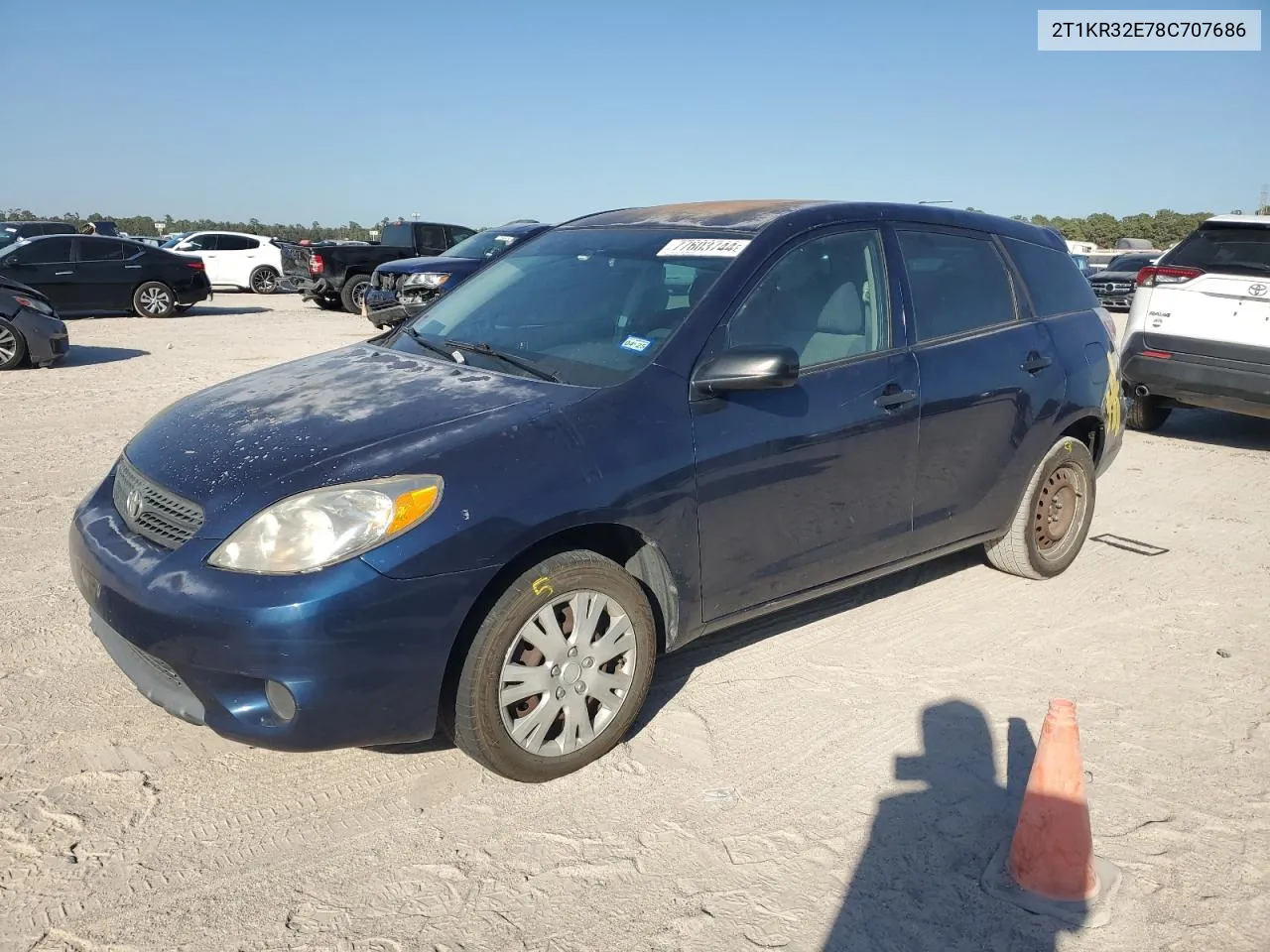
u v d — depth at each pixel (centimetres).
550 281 426
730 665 417
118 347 1404
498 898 274
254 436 328
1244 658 434
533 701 323
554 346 381
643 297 388
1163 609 488
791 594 394
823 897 276
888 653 433
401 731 301
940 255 454
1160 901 275
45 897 269
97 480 671
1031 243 509
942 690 399
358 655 284
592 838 300
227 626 279
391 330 465
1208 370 783
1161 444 866
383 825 305
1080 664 425
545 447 318
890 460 411
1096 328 523
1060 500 513
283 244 2575
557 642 320
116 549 314
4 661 401
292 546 286
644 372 349
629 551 352
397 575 286
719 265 383
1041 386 477
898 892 279
